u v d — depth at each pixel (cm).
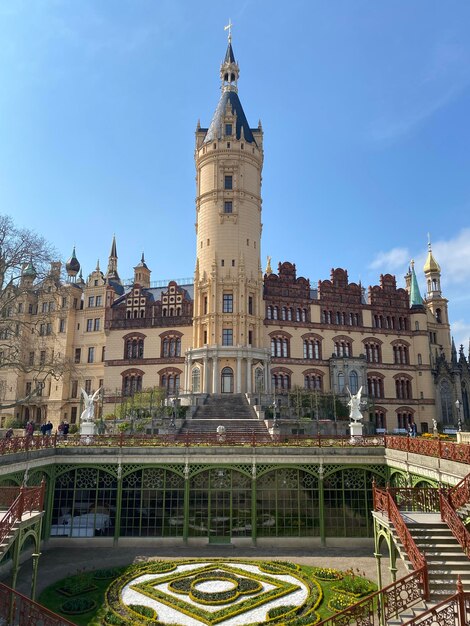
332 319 8150
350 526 3553
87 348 8225
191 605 2417
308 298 8094
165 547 3484
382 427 7994
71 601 2436
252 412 5959
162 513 3566
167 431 5053
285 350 7781
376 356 8231
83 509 3566
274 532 3541
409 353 8431
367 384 7900
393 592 1873
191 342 7681
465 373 8581
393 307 8506
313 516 3578
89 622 2256
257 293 7669
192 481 3609
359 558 3256
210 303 7450
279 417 5916
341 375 7750
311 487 3622
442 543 2156
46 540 3456
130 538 3506
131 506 3575
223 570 2969
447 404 8394
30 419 8088
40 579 2828
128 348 7856
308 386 7719
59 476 3600
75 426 6869
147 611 2342
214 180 7894
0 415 8112
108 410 7600
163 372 7625
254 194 8012
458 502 2275
